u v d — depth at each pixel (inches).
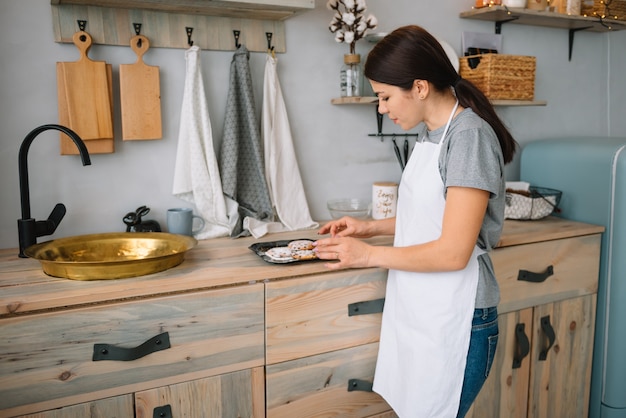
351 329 63.7
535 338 77.5
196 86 71.0
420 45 50.6
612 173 80.1
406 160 90.0
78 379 50.9
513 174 100.1
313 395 62.7
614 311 81.7
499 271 71.9
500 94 83.9
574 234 77.8
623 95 111.0
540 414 80.8
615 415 84.0
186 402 55.9
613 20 94.8
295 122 80.7
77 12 65.4
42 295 49.1
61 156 67.4
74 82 65.4
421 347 57.2
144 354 52.6
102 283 52.5
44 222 62.3
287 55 78.7
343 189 85.9
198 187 71.9
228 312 56.3
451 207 49.6
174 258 57.8
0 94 63.6
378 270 64.2
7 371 48.2
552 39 100.3
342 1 76.1
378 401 67.2
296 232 75.9
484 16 88.3
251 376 58.7
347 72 80.2
